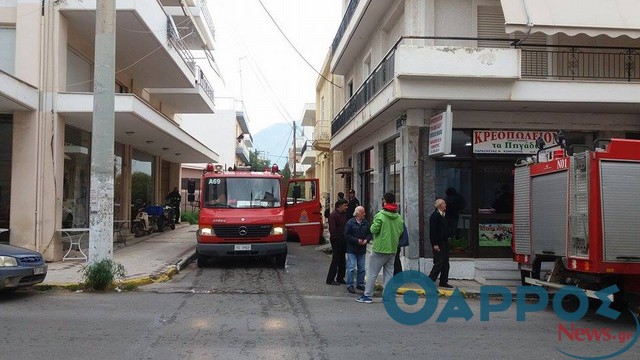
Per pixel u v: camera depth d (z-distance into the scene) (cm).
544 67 1284
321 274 1303
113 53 1053
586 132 1320
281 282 1177
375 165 1620
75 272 1166
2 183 1363
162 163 2828
